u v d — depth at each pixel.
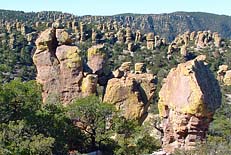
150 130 53.19
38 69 63.25
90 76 61.84
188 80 42.47
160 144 51.72
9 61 166.12
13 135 41.78
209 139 42.28
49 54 62.91
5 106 44.78
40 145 41.03
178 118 42.78
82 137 53.34
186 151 40.81
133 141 52.41
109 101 60.41
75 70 62.44
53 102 58.50
